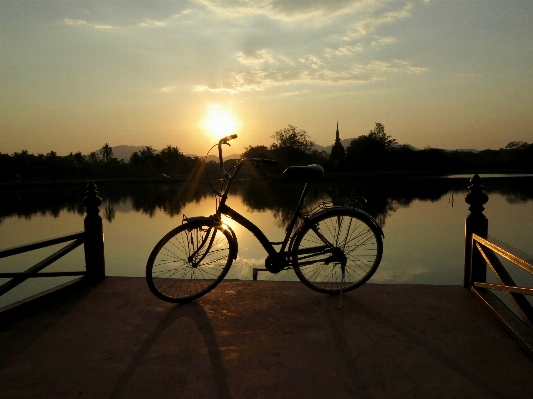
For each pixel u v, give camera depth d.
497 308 2.79
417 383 2.02
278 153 81.75
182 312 2.97
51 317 2.90
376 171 109.12
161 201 69.12
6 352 2.38
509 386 1.98
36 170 124.56
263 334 2.59
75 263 25.59
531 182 87.38
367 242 3.34
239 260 19.20
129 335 2.60
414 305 3.05
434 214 47.41
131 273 22.28
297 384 2.02
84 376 2.12
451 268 22.75
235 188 77.25
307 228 3.20
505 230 33.09
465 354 2.30
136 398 1.92
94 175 130.88
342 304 3.09
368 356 2.29
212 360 2.27
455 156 128.12
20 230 41.34
